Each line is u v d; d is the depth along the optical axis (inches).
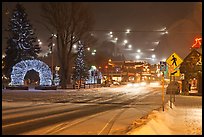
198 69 2182.6
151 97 1919.3
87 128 694.5
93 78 4025.6
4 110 1051.3
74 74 3592.5
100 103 1423.5
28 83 3503.9
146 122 699.4
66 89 2736.2
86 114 981.2
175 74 1080.8
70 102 1441.9
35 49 3169.3
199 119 868.6
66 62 2861.7
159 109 1040.2
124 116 940.6
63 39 2832.2
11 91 2237.9
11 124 732.7
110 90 2844.5
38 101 1453.0
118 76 4781.0
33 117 872.3
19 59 3085.6
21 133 614.5
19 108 1124.5
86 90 2731.3
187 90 2220.7
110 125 746.8
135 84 4483.3
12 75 2466.8
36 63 2487.7
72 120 826.8
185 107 1266.0
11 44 3102.9
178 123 786.8
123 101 1571.1
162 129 669.9
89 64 4045.3
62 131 647.1
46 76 2529.5
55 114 959.6
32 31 3166.8
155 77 4913.9
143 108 1207.6
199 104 1419.8
